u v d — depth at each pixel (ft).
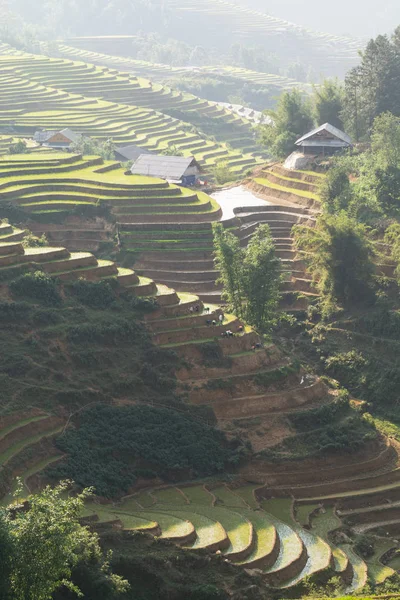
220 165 497.46
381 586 203.00
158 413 250.37
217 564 190.80
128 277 289.53
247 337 278.87
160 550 189.26
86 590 170.40
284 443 252.62
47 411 236.02
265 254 295.07
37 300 269.23
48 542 150.00
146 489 231.09
